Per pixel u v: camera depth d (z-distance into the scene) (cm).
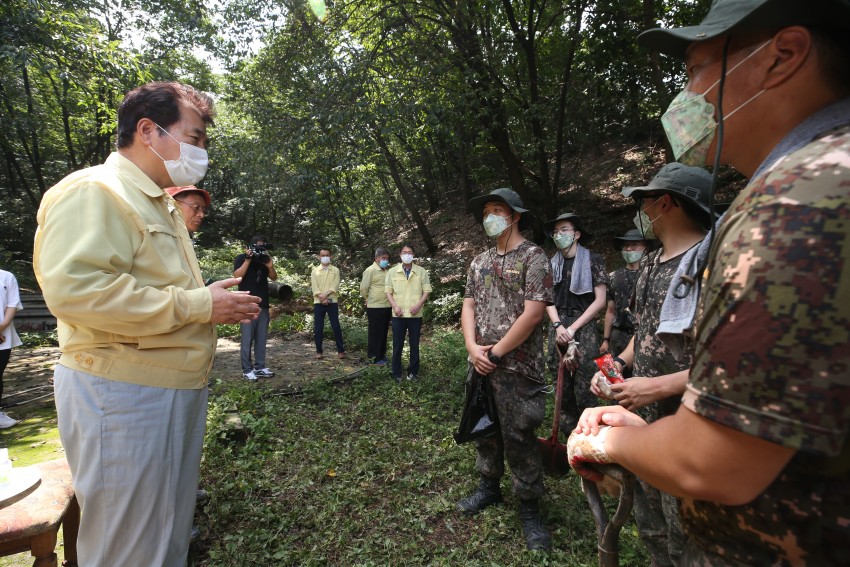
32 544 181
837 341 56
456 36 911
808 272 57
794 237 59
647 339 200
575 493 331
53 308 152
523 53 1071
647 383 170
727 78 84
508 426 277
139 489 164
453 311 1084
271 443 424
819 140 67
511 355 274
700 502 82
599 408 113
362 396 570
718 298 67
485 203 293
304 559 265
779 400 58
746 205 68
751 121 83
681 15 936
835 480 65
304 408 529
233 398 518
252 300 183
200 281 202
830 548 66
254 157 1159
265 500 328
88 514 163
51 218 159
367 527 299
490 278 290
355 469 373
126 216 168
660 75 908
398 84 864
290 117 1028
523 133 1192
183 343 174
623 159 1378
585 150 1498
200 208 391
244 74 1323
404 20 926
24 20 738
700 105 91
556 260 435
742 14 79
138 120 180
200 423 189
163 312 162
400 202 2209
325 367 738
